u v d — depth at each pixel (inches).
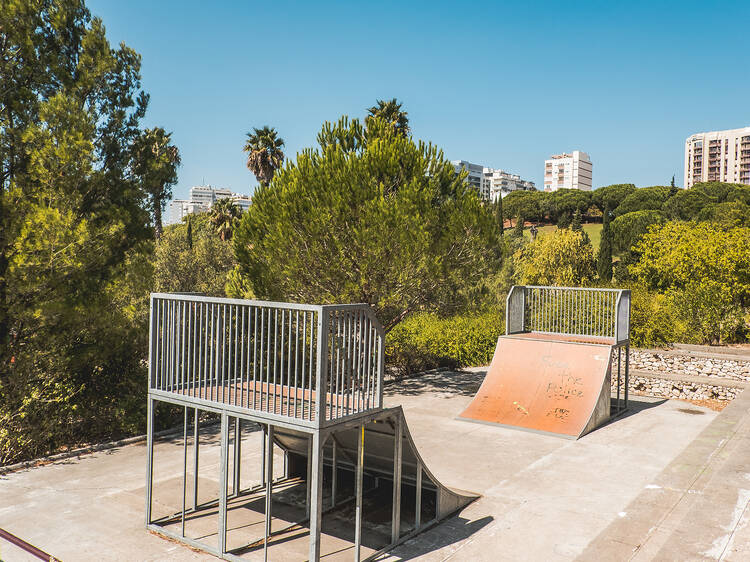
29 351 383.9
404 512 275.7
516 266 1327.5
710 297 753.0
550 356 489.7
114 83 425.4
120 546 235.5
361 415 216.2
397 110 1201.4
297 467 326.3
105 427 410.9
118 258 422.6
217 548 230.5
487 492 305.3
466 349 729.6
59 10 392.5
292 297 528.4
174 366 253.6
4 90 374.3
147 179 440.8
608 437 416.8
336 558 225.3
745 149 6195.9
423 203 503.2
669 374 600.4
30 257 362.6
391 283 511.8
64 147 373.1
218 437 415.5
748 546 225.8
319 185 505.4
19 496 292.7
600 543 234.4
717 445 363.6
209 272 1296.8
